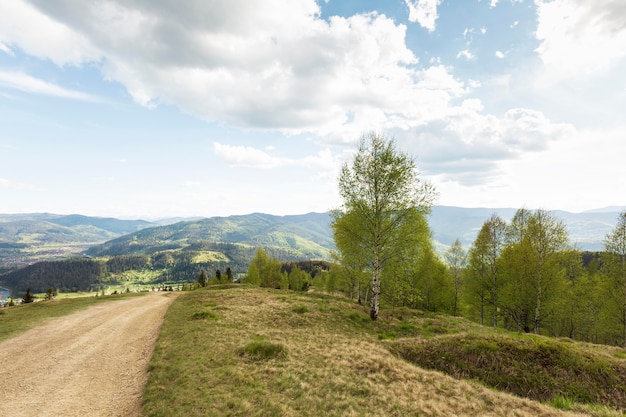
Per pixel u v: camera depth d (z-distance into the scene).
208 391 11.40
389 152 26.92
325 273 92.25
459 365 14.80
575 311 42.09
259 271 88.88
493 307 42.41
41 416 10.53
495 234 40.81
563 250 34.78
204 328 21.19
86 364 15.77
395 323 27.25
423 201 26.19
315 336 20.09
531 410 10.10
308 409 9.99
